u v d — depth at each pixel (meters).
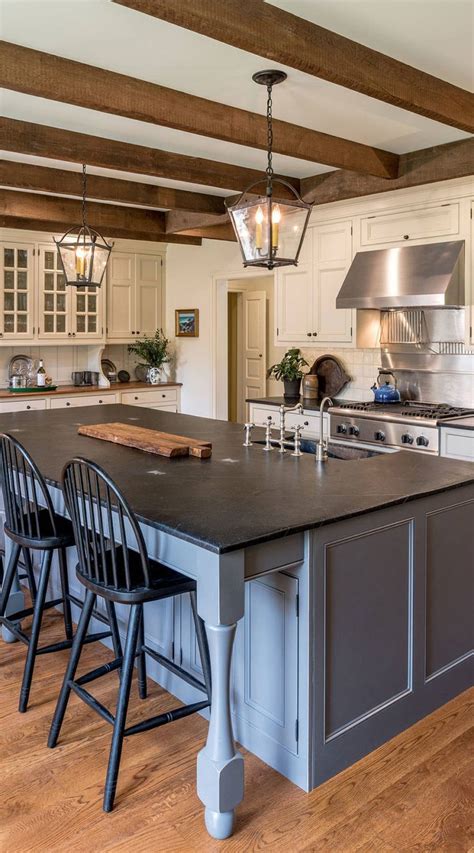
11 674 2.97
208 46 2.66
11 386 6.59
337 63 2.54
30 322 6.44
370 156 4.04
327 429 5.14
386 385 5.23
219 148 4.11
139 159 4.06
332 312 5.29
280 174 4.75
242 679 2.41
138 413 4.69
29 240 6.35
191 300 7.23
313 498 2.32
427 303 4.28
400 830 2.01
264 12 2.29
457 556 2.73
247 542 1.87
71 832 2.01
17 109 3.40
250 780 2.25
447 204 4.38
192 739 2.49
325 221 5.26
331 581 2.20
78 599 3.21
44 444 3.44
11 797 2.17
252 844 1.96
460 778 2.25
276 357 8.18
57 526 2.81
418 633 2.57
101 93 2.89
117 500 2.31
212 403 7.07
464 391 4.87
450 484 2.54
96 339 6.96
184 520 2.06
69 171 4.61
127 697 2.17
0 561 3.71
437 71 2.89
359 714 2.36
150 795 2.18
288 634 2.20
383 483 2.55
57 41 2.62
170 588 2.18
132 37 2.59
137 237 6.51
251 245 2.92
